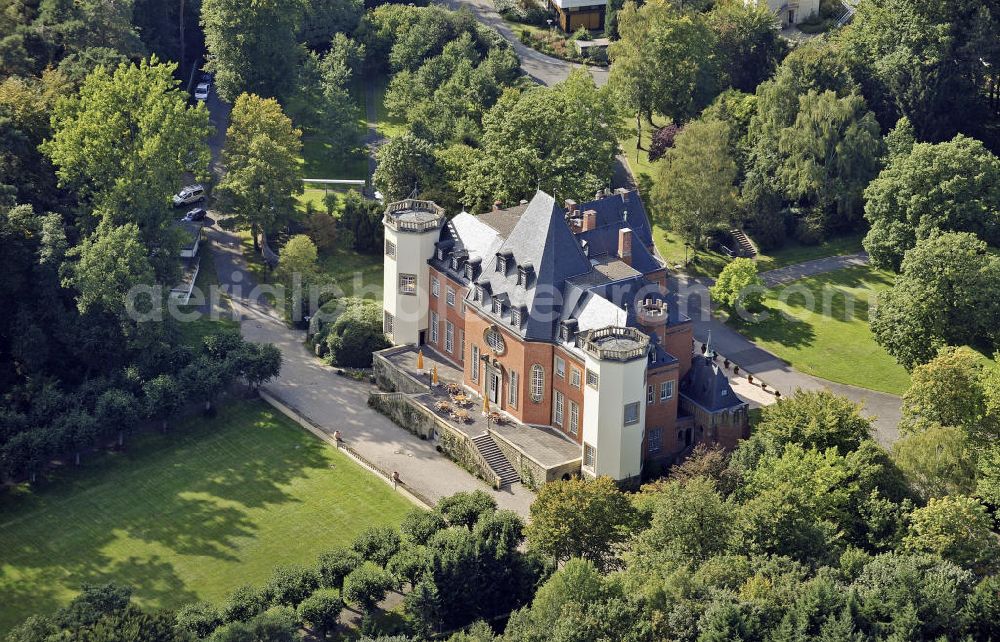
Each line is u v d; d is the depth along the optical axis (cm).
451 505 15250
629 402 15900
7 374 18238
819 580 12925
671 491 14312
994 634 12900
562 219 16912
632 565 14025
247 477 16862
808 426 15688
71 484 16762
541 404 16962
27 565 15412
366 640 13188
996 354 16800
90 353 18075
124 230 17962
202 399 17762
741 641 12469
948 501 14225
